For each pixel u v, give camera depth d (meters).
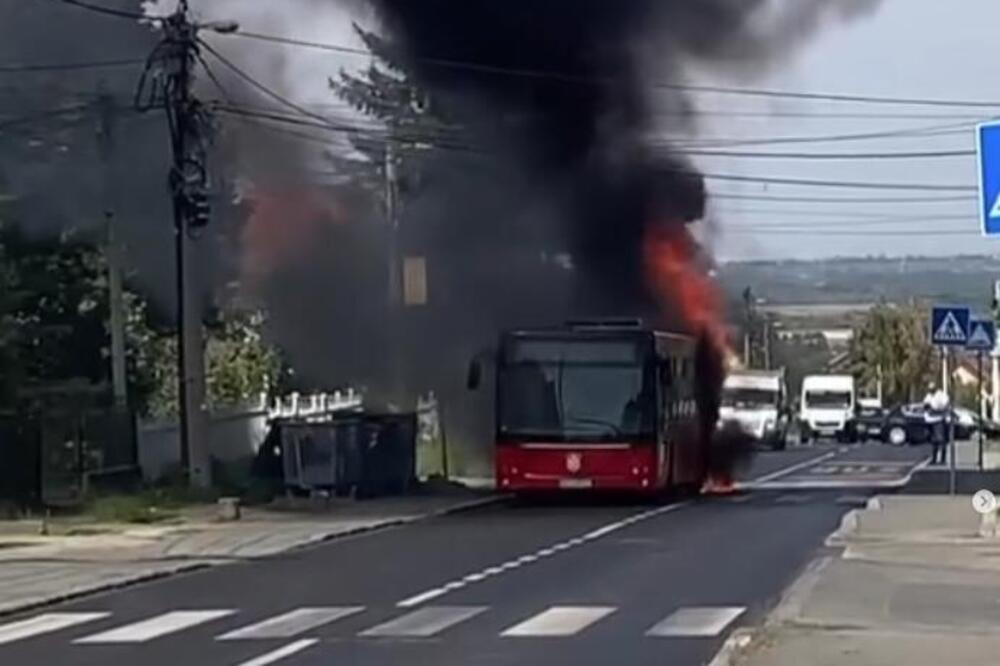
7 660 35.25
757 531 67.81
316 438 88.56
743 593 45.69
